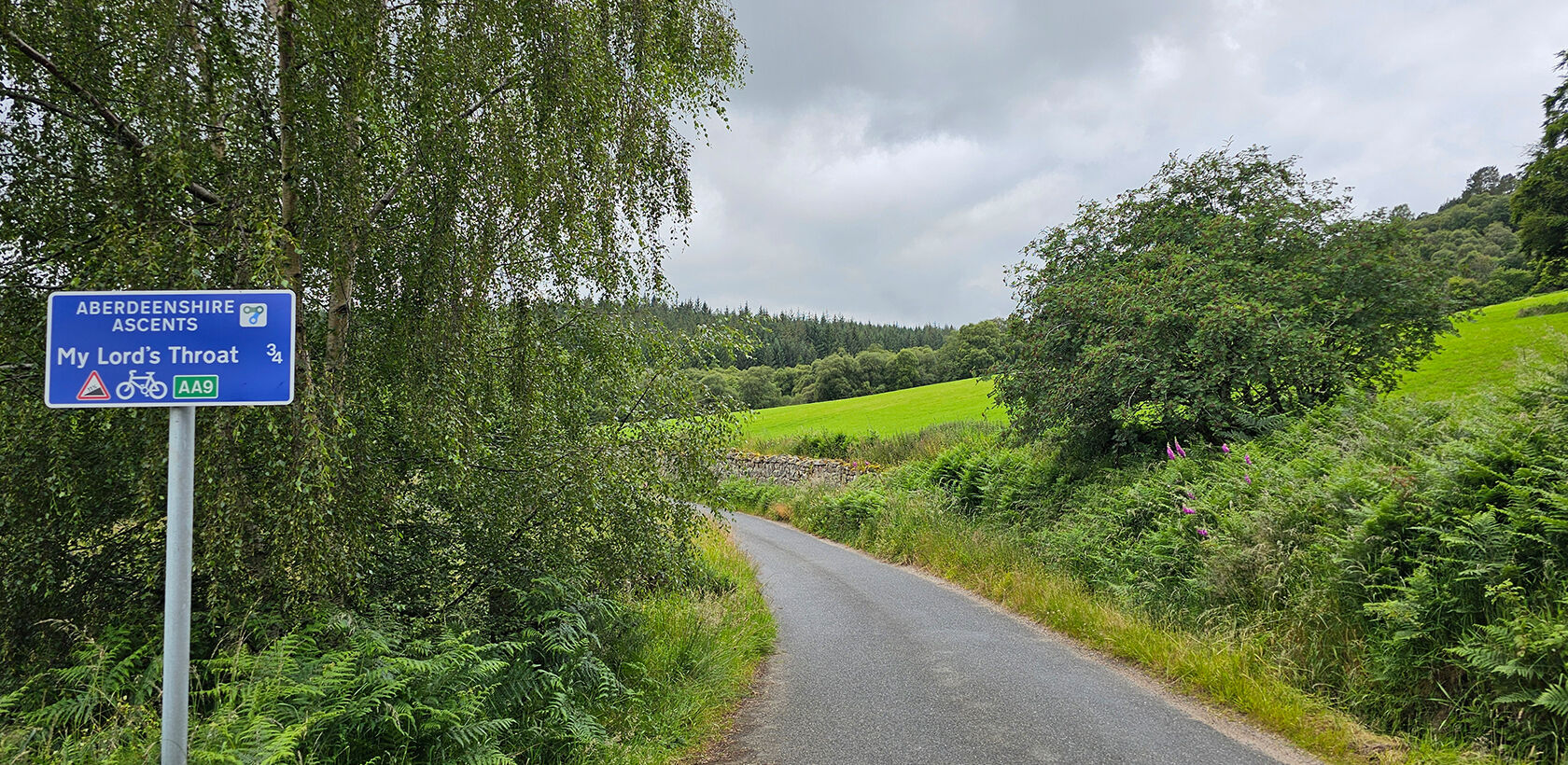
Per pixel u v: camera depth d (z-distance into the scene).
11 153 4.45
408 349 5.14
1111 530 10.30
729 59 7.26
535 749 4.72
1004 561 11.30
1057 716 5.53
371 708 3.80
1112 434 13.04
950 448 18.89
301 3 4.32
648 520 6.59
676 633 7.22
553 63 5.43
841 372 85.12
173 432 2.74
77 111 4.51
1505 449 5.90
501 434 6.04
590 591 6.85
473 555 6.10
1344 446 8.15
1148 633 7.18
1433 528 5.71
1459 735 4.79
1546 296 26.20
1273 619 6.62
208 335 2.75
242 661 3.73
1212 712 5.59
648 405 6.94
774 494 23.12
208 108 4.22
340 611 4.53
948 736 5.21
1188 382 10.93
